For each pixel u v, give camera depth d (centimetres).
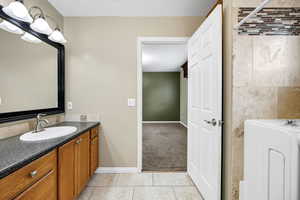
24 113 175
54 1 218
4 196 91
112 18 257
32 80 187
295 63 149
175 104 794
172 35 257
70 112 258
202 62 194
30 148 127
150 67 688
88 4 226
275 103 149
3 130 153
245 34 149
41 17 173
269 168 105
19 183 101
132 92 259
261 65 149
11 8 136
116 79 258
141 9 238
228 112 157
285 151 92
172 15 254
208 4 225
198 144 208
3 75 151
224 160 167
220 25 155
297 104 149
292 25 149
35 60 192
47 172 129
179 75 794
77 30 256
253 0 150
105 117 259
